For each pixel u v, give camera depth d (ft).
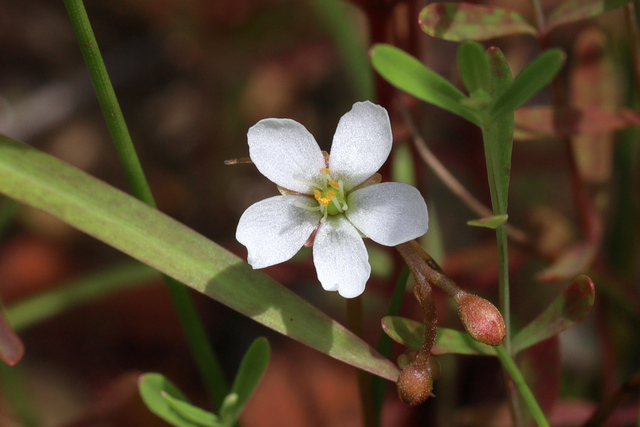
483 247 0.54
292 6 0.71
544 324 0.44
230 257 0.44
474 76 0.42
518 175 0.63
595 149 0.53
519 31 0.47
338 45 0.64
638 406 0.52
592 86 0.52
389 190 0.43
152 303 0.67
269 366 0.62
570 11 0.47
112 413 0.50
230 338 0.64
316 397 0.60
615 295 0.53
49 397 0.62
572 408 0.52
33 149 0.44
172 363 0.64
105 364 0.65
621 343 0.55
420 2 0.55
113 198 0.44
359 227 0.43
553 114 0.48
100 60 0.44
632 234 0.55
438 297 0.53
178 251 0.44
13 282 0.69
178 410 0.44
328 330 0.44
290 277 0.51
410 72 0.42
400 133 0.51
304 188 0.44
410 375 0.42
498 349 0.43
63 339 0.66
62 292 0.53
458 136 0.63
